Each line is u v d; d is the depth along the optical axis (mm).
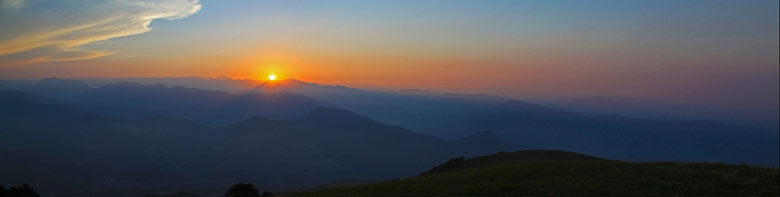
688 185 30156
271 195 44375
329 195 37625
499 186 32344
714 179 31547
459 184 35656
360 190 38500
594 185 30953
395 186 38375
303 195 40094
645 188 29750
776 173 32688
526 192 30109
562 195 28656
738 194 27938
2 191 37156
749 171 34031
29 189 39031
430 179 41094
